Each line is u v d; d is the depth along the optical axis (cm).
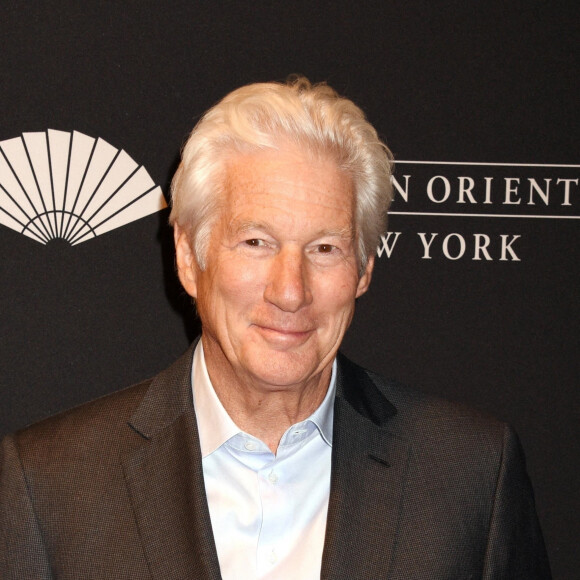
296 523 139
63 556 133
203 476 137
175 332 212
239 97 134
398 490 141
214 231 132
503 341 217
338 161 130
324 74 209
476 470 146
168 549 131
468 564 138
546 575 150
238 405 139
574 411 219
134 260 210
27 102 204
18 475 139
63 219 207
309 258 129
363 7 209
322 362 134
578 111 214
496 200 215
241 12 207
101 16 204
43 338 207
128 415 146
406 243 214
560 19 212
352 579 132
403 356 216
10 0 201
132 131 207
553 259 217
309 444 145
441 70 211
